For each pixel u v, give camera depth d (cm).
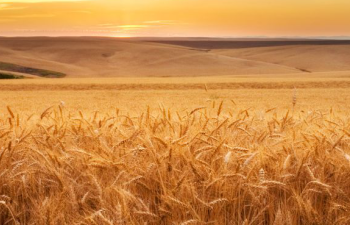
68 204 274
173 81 7288
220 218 267
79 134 423
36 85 6588
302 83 6444
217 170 308
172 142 331
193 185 290
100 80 8031
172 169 302
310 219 262
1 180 307
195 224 250
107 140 402
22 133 394
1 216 287
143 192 298
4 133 388
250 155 319
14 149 345
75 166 326
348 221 264
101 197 273
